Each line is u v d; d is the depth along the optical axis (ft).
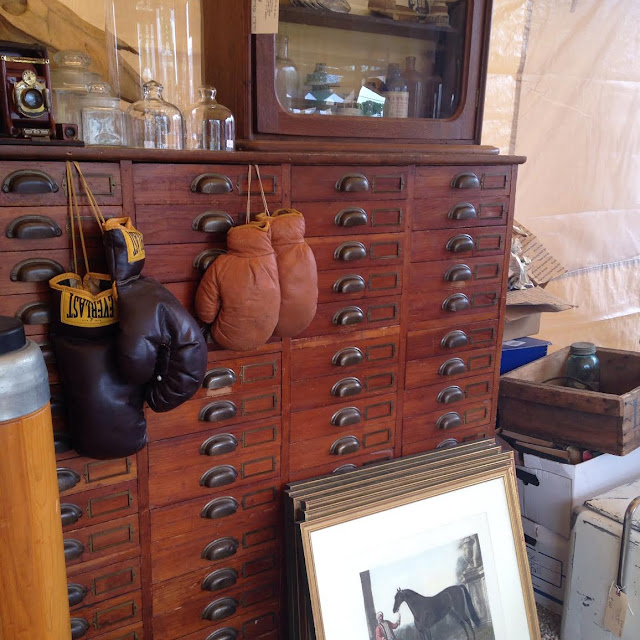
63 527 4.09
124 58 4.82
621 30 8.18
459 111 5.12
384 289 4.97
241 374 4.51
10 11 4.34
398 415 5.37
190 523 4.57
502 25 7.21
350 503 4.81
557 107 7.99
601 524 5.53
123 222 3.67
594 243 8.96
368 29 4.98
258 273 3.94
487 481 5.39
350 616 4.66
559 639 5.96
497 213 5.41
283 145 4.35
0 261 3.51
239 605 4.96
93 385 3.58
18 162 3.43
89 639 4.33
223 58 4.53
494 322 5.70
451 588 5.11
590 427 5.90
